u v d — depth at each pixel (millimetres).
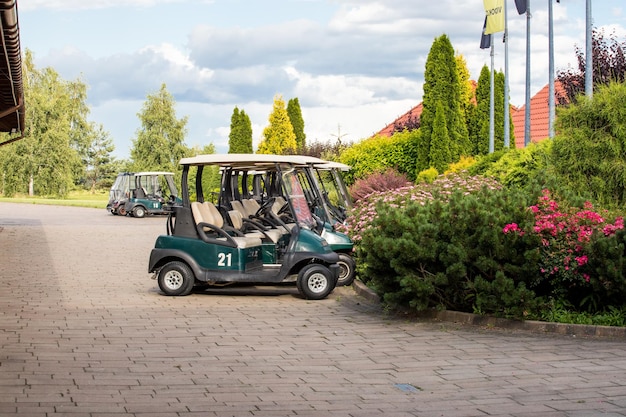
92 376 6867
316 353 7867
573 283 9094
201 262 11688
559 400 6121
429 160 26062
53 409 5844
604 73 21703
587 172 13055
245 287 12773
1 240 22750
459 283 9406
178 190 43719
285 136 48625
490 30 22891
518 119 35906
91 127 89438
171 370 7129
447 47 26547
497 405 6016
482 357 7637
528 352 7820
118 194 38906
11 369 7074
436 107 25812
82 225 30500
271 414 5801
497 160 18844
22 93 16297
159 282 11789
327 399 6215
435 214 9625
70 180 66938
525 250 9156
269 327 9273
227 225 12391
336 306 10859
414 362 7469
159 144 71688
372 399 6211
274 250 12156
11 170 65125
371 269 9891
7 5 9305
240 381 6762
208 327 9266
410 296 9492
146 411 5832
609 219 10000
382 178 22797
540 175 10156
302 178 16969
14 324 9320
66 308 10562
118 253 18781
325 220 13891
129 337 8625
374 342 8383
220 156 11969
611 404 5988
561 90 26328
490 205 9492
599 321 8805
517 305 8961
